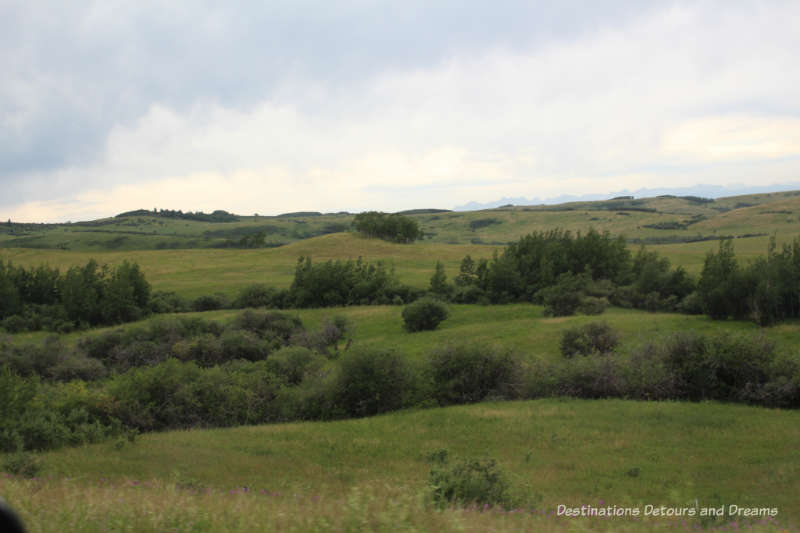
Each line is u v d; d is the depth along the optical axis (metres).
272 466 19.03
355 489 7.75
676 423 23.88
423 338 58.12
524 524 8.07
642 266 88.50
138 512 7.55
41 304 90.50
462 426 25.09
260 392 32.00
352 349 32.81
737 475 17.03
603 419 25.16
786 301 51.94
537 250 94.31
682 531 9.52
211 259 145.38
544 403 29.86
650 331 49.28
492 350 34.38
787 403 27.03
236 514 7.68
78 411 24.36
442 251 153.88
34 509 7.79
